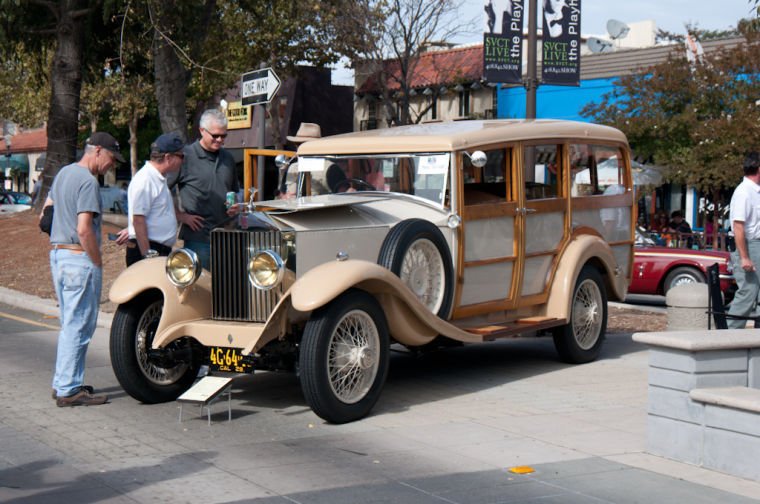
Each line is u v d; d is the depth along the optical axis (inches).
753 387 234.5
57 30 820.6
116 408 288.2
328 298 253.0
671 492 206.4
